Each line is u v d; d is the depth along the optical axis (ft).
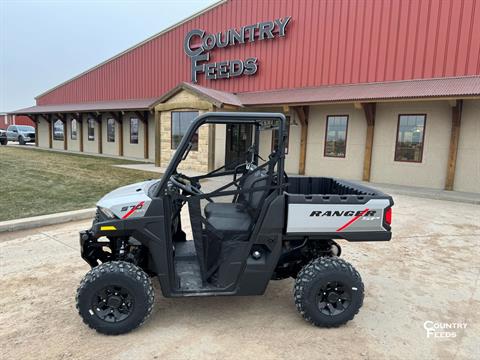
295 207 9.58
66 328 9.41
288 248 10.47
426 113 35.91
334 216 9.78
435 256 15.96
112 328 9.00
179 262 11.00
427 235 19.34
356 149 41.11
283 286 12.42
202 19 55.16
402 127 37.60
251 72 49.52
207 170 42.27
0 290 11.56
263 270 9.65
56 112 76.23
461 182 34.32
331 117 42.63
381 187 35.78
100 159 58.90
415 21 36.47
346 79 41.91
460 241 18.33
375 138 39.42
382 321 10.15
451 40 34.53
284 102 41.01
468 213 25.23
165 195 9.30
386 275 13.66
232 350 8.55
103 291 9.02
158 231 9.18
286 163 47.03
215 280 9.87
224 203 12.50
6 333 9.12
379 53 39.17
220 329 9.52
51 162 50.01
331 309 9.74
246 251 9.57
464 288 12.56
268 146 40.52
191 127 9.39
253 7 49.06
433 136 35.70
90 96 79.20
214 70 53.83
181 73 59.47
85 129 77.66
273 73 48.03
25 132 99.09
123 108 61.67
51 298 11.06
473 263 15.12
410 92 33.55
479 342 9.16
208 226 9.69
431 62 35.83
